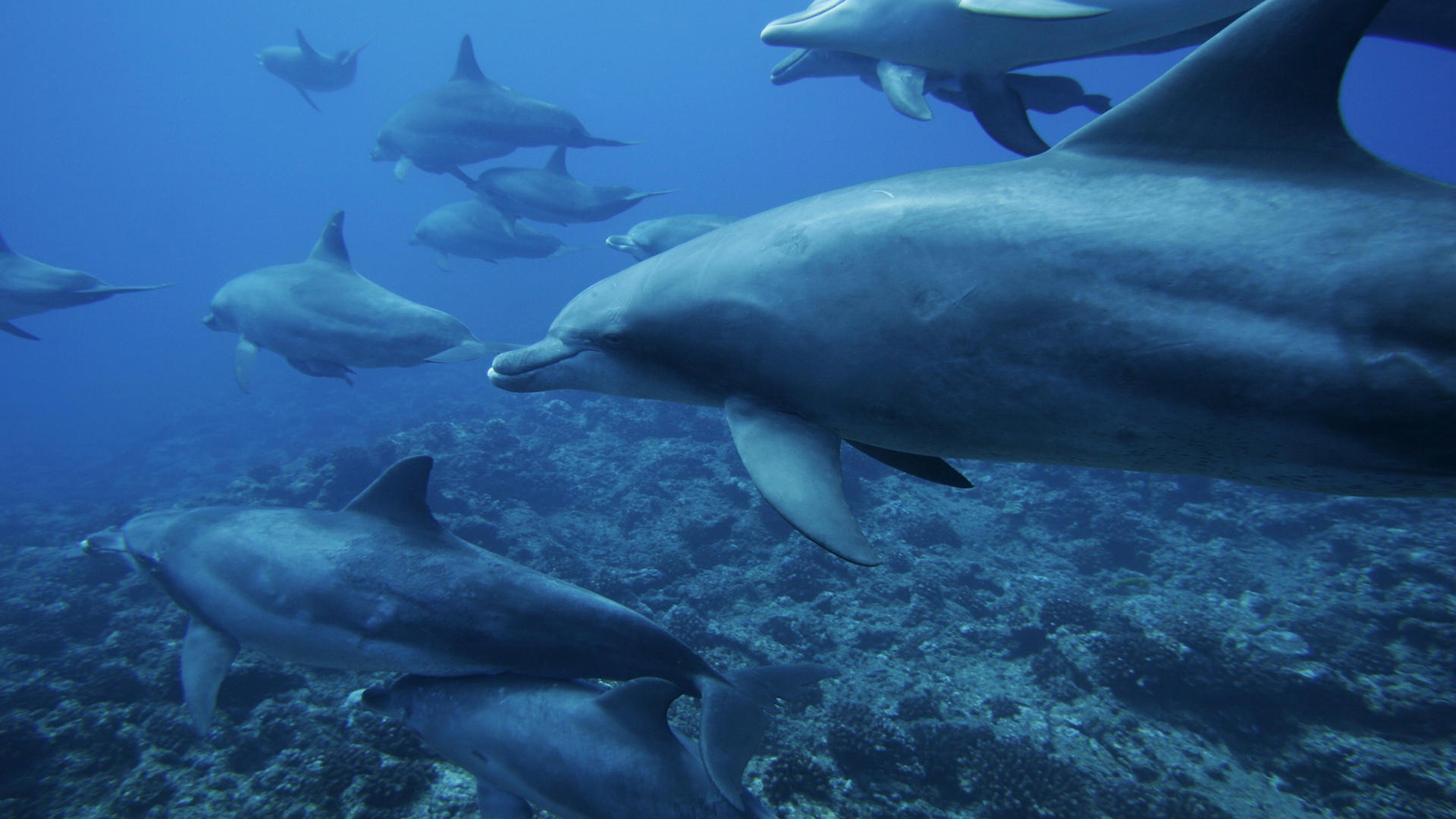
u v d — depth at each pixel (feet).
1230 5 14.46
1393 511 39.32
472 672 14.96
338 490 44.14
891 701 25.72
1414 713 23.71
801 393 9.04
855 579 34.22
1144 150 7.59
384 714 15.64
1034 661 28.12
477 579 15.29
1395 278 6.03
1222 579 35.22
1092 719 24.58
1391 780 21.98
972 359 7.63
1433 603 28.35
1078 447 7.68
